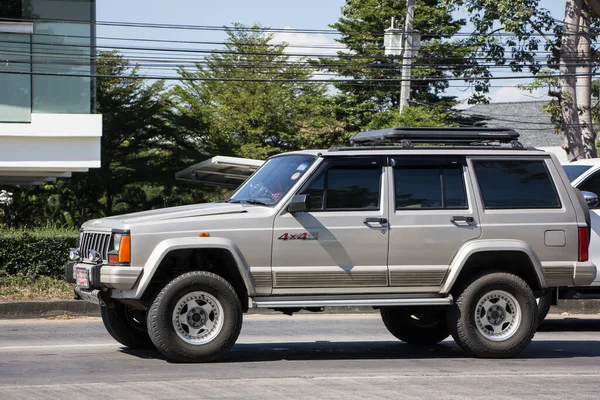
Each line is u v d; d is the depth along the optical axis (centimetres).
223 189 3750
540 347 1103
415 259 930
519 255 955
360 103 4362
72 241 1591
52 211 3669
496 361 943
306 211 909
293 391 743
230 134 3859
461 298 938
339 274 911
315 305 900
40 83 2034
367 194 930
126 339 994
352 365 906
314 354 998
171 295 865
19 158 2052
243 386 762
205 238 877
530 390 768
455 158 961
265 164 1017
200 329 884
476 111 5422
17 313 1391
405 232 927
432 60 4156
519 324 946
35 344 1068
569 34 2827
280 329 1267
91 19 2088
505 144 1077
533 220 962
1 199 3653
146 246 865
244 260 888
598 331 1336
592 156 2994
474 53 3198
